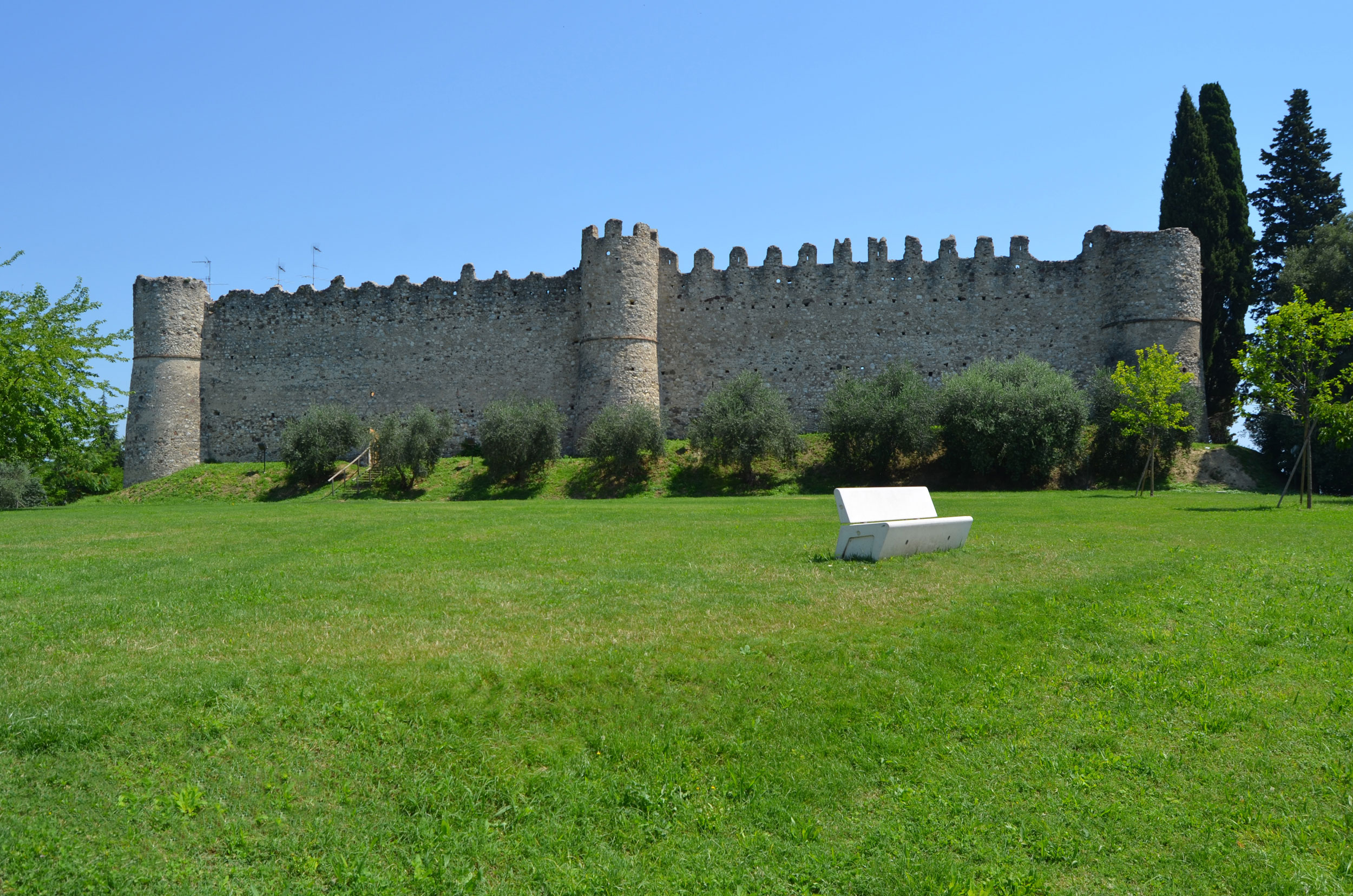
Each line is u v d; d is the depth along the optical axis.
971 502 23.98
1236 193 44.75
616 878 5.30
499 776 6.12
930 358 44.88
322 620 8.94
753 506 24.41
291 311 48.22
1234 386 44.41
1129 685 7.59
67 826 5.38
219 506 28.84
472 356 47.00
